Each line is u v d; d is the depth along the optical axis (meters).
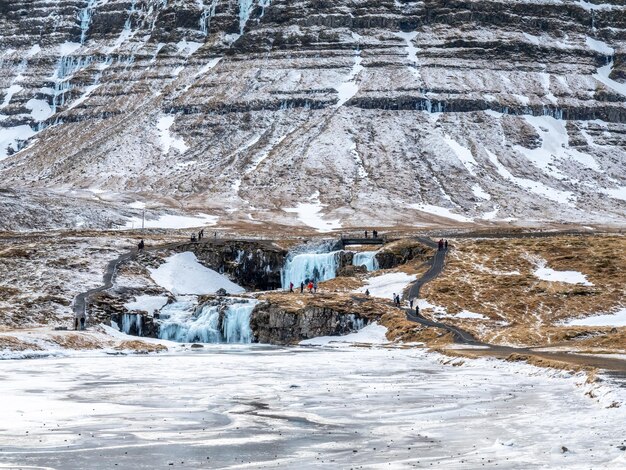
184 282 156.38
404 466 39.72
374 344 116.81
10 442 45.31
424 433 47.81
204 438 46.69
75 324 122.19
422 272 149.00
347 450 43.50
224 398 62.12
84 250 160.88
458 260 153.38
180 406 58.16
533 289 137.25
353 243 173.75
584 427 47.62
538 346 104.69
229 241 169.50
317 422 51.72
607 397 56.00
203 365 89.06
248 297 136.62
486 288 138.25
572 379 70.00
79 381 73.12
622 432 45.78
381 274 152.75
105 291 139.62
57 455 42.38
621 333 109.12
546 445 43.38
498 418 52.12
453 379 74.19
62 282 142.25
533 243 162.38
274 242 174.00
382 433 47.94
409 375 78.12
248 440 46.12
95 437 46.81
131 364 89.94
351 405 58.50
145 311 135.25
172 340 132.38
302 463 40.66
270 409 56.84
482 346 104.69
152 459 41.59
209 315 134.00
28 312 128.00
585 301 131.88
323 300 132.38
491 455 41.66
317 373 80.44
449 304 131.88
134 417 53.34
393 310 128.50
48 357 99.44
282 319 127.38
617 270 143.88
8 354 97.12
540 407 55.84
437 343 111.44
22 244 165.75
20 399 60.81
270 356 101.56
